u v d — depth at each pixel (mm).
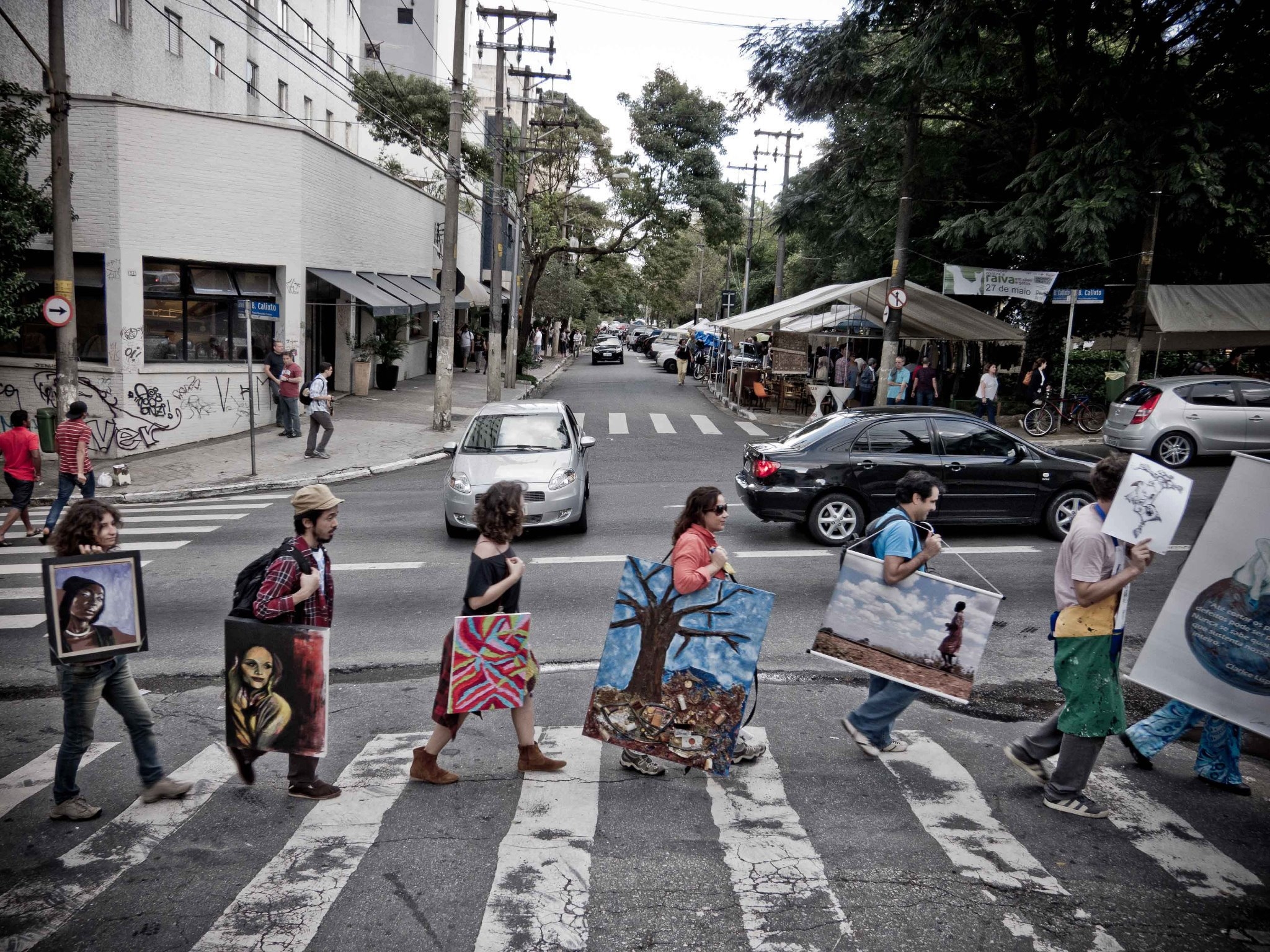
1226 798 5484
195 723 6723
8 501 14766
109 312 18875
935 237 22062
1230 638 4988
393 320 30578
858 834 4973
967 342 28922
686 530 5590
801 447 11523
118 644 5082
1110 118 18984
